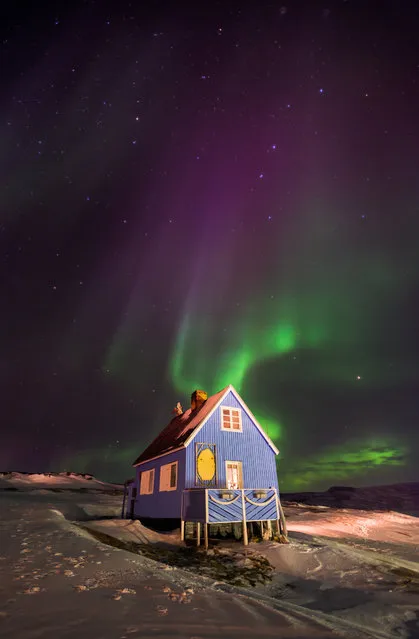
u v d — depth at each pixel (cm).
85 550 963
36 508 2180
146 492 2070
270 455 1814
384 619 698
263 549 1297
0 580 662
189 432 1722
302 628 491
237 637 436
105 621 469
